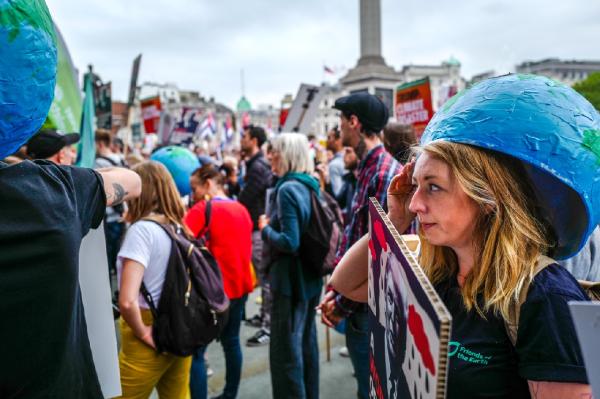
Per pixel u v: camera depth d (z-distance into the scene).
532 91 0.83
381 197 2.21
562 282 0.81
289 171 2.71
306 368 2.82
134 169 2.18
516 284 0.82
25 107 0.71
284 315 2.63
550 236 0.92
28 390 0.82
